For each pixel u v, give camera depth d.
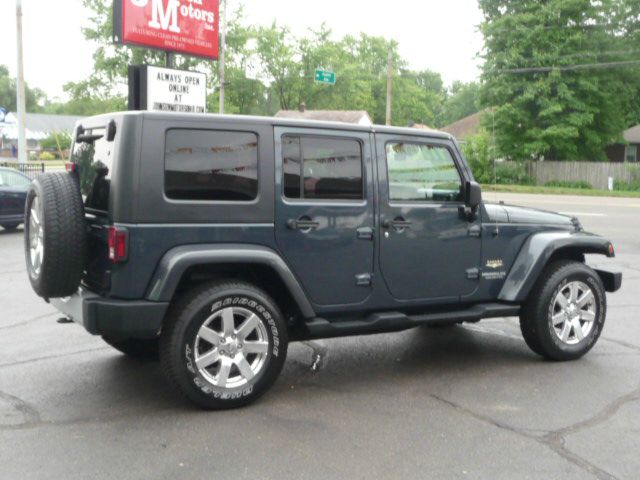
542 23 37.12
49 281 4.45
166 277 4.36
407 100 80.00
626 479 3.71
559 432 4.35
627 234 16.06
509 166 39.94
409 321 5.27
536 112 39.06
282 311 5.17
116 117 4.46
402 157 5.29
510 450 4.06
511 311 5.69
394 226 5.21
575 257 6.34
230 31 44.03
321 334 5.03
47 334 6.74
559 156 41.38
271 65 56.19
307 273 4.92
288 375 5.51
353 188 5.07
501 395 5.05
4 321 7.30
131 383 5.23
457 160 5.55
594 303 6.02
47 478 3.64
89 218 4.73
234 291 4.58
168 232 4.45
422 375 5.54
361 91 61.75
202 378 4.53
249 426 4.39
